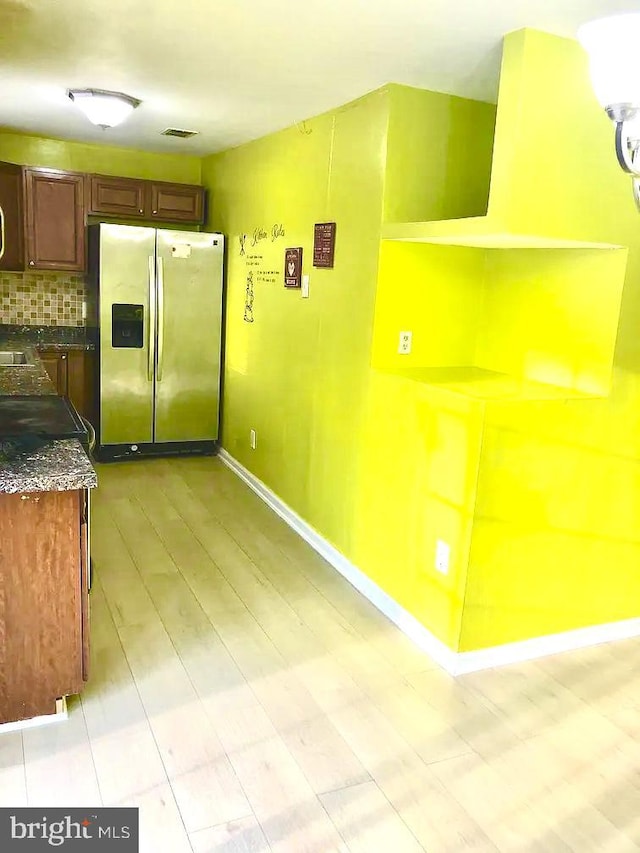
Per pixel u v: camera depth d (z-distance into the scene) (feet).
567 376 9.12
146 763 6.75
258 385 14.49
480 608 8.52
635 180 4.91
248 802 6.33
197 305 16.26
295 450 12.81
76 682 7.32
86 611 7.29
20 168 15.07
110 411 16.01
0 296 16.44
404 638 9.34
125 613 9.59
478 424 7.99
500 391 8.67
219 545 12.06
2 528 6.72
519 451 8.29
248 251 14.76
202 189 17.10
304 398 12.34
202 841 5.87
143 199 16.55
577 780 6.83
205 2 6.91
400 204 9.70
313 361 11.92
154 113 12.14
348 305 10.66
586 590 9.27
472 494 8.14
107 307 15.43
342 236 10.72
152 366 16.12
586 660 9.04
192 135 14.10
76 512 6.95
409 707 7.86
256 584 10.68
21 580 6.88
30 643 7.03
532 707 7.97
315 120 11.50
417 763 6.96
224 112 11.75
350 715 7.66
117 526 12.61
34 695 7.15
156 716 7.47
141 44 8.37
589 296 8.72
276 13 7.11
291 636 9.25
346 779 6.69
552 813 6.39
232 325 16.08
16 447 7.41
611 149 7.89
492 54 8.00
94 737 7.09
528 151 7.45
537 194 7.59
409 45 7.84
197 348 16.51
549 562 8.87
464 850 5.93
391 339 10.05
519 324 9.84
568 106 7.56
